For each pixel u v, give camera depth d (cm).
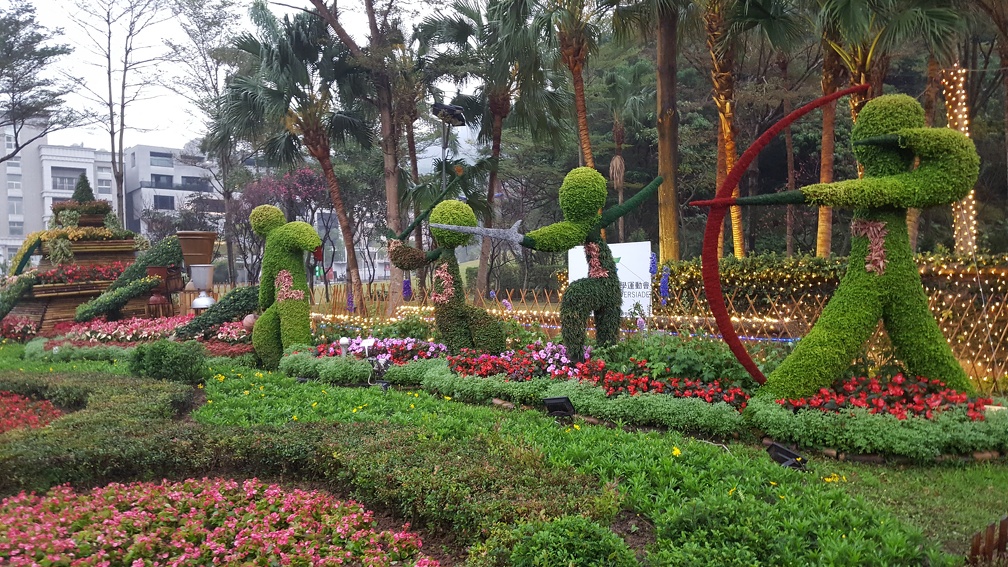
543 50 1655
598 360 837
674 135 1375
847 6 1034
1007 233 1988
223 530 450
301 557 409
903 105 712
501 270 3359
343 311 1706
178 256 1831
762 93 2053
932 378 711
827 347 704
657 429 727
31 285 1775
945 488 547
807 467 575
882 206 702
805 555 388
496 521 434
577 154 3045
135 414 752
